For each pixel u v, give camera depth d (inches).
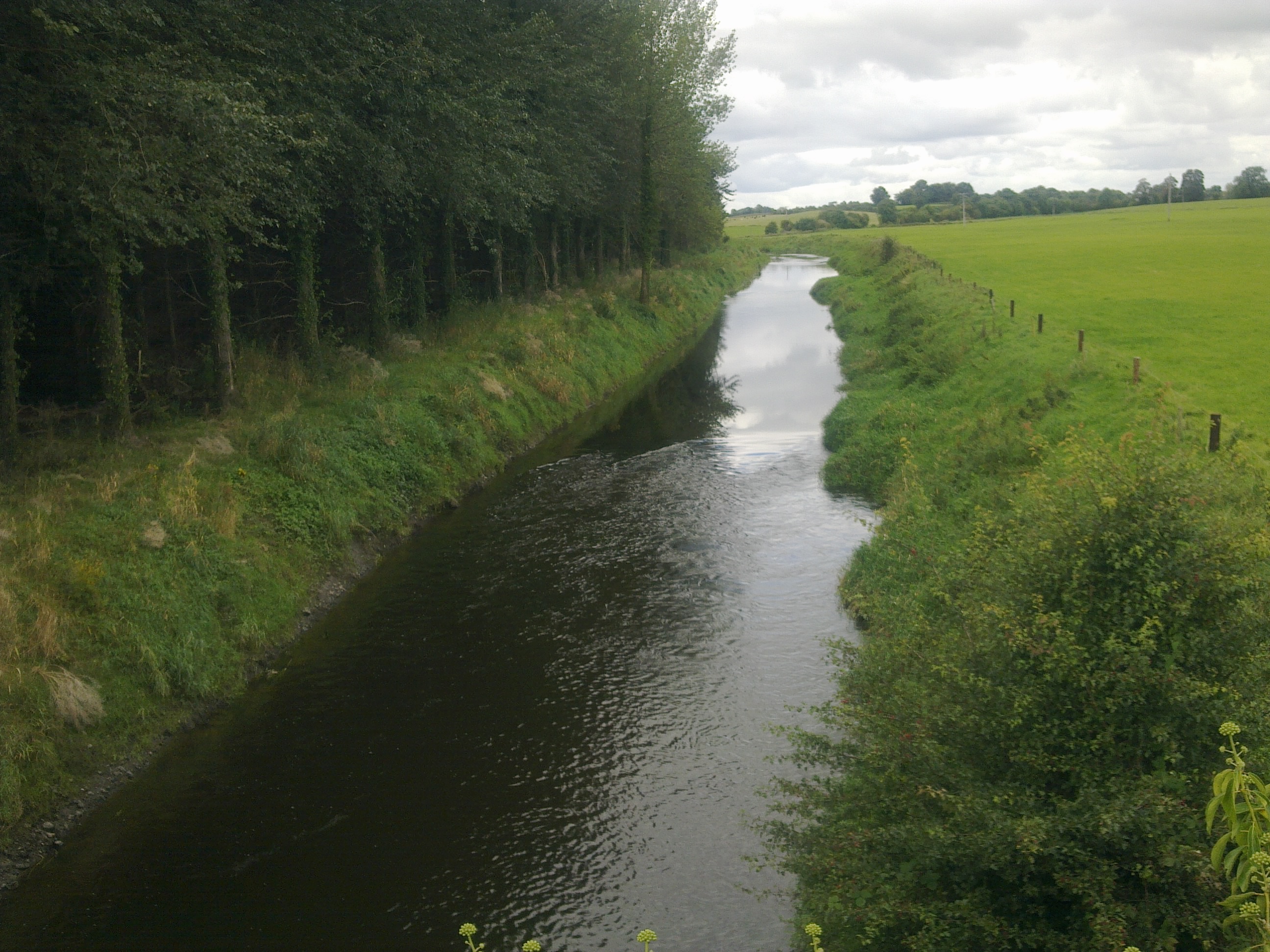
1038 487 299.3
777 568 601.3
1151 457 269.0
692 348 1659.7
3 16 464.4
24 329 583.8
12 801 336.5
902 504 622.5
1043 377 776.9
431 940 298.2
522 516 716.0
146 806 366.6
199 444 612.7
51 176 479.8
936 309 1359.5
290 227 787.4
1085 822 215.3
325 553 585.6
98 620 422.0
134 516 494.9
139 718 404.5
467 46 919.7
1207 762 225.3
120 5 487.5
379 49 765.3
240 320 885.8
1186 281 1568.7
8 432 524.4
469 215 1042.1
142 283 733.3
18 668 370.0
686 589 569.6
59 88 482.9
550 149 1156.5
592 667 476.7
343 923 305.9
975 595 287.9
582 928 303.3
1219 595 240.5
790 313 2181.3
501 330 1142.3
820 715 346.0
